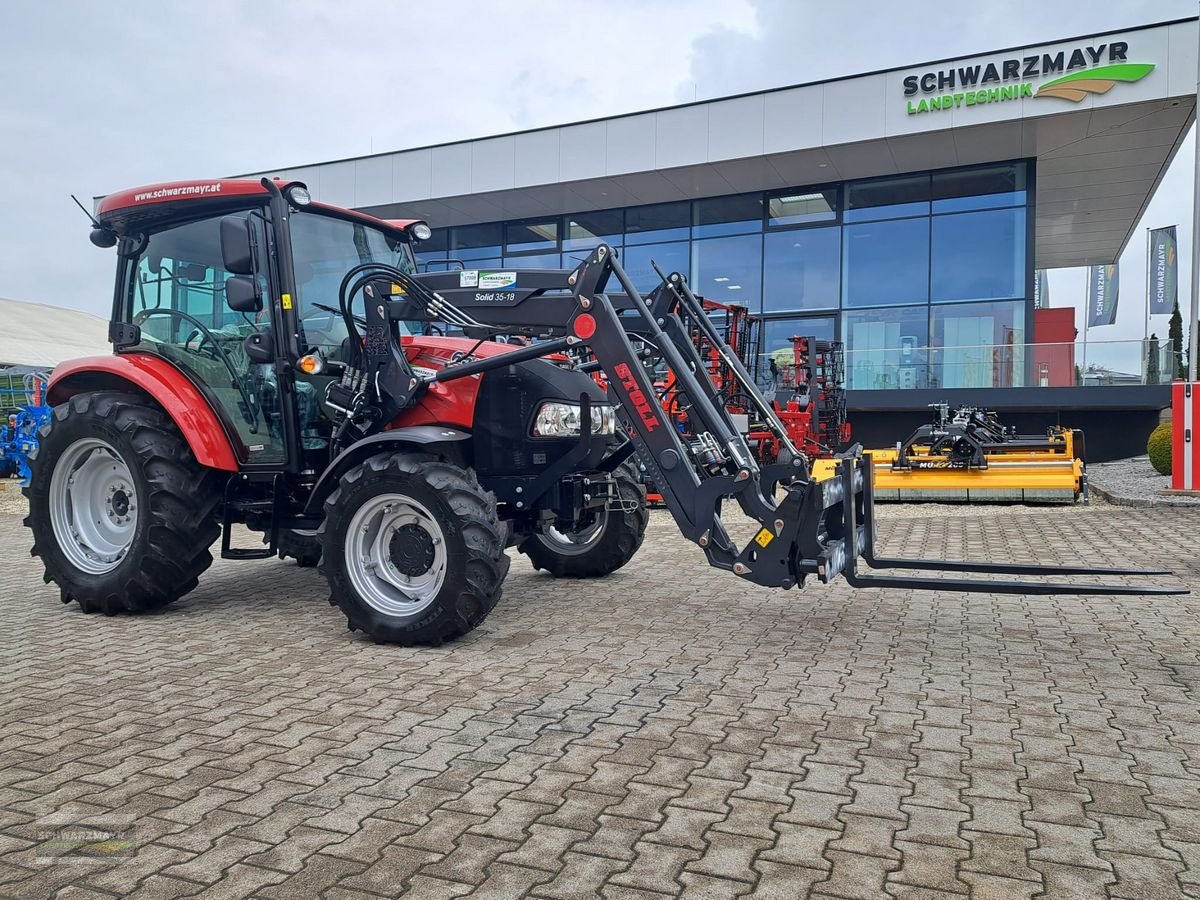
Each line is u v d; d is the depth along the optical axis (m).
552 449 5.40
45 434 5.83
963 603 5.86
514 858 2.51
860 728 3.51
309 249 5.57
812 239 21.31
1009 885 2.35
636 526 6.70
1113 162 19.88
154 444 5.47
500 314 5.09
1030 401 18.20
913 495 11.59
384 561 4.99
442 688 4.07
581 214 23.64
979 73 17.45
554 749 3.31
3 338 25.39
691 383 4.79
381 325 5.30
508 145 21.39
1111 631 5.06
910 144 18.53
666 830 2.66
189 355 5.72
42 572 7.62
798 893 2.31
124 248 6.00
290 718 3.68
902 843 2.58
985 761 3.17
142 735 3.50
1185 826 2.67
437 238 25.30
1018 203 19.61
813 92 18.69
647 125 20.11
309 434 5.61
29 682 4.22
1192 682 4.09
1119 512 10.45
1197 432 11.16
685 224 22.52
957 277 20.14
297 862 2.50
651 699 3.88
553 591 6.34
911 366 18.94
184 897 2.32
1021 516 10.37
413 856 2.52
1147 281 21.55
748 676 4.23
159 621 5.51
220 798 2.91
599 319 4.82
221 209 5.64
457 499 4.67
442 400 5.37
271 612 5.75
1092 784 2.97
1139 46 16.45
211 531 5.62
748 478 4.59
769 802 2.85
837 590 6.32
